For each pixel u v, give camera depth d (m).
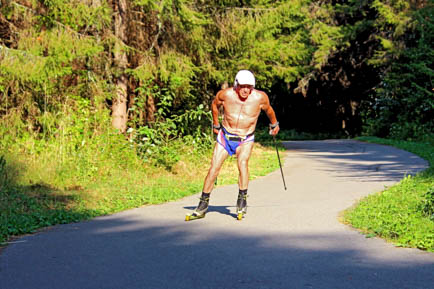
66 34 12.77
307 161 16.62
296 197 9.53
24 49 12.69
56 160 11.53
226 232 6.66
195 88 18.14
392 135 30.38
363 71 37.28
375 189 10.34
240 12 16.59
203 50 16.14
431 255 5.45
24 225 7.03
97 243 6.11
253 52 17.66
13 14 13.41
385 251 5.62
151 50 15.45
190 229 6.88
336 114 41.09
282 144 25.92
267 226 7.02
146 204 9.20
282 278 4.66
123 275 4.78
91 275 4.79
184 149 14.89
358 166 14.90
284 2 17.12
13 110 13.09
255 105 7.67
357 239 6.21
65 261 5.29
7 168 10.48
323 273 4.81
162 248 5.81
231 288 4.39
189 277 4.70
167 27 15.53
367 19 35.84
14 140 12.62
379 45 34.78
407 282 4.55
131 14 15.69
